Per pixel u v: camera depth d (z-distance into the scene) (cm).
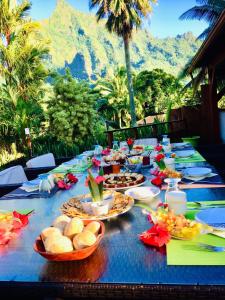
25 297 101
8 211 172
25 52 1104
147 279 95
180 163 270
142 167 269
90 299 100
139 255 109
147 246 116
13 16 1112
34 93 1138
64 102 906
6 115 941
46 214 163
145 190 183
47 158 377
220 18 359
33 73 1148
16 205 185
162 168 227
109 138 689
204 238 117
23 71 1111
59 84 915
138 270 100
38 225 147
